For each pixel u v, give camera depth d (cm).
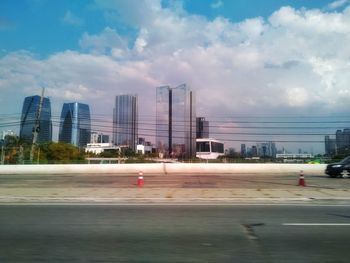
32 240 895
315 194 1803
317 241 882
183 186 2334
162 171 4456
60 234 959
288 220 1150
